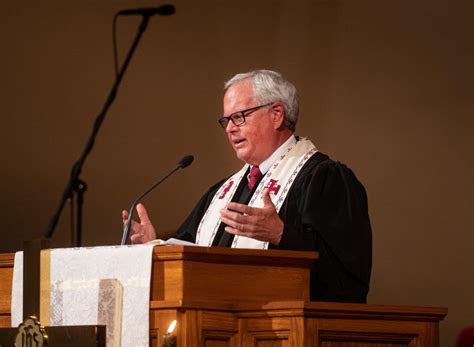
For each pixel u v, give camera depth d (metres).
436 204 19.12
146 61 20.17
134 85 20.09
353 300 11.40
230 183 13.90
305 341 9.17
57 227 19.38
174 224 19.88
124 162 19.88
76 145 19.77
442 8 19.48
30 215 19.38
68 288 9.65
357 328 9.52
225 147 20.16
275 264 9.76
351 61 19.83
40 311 9.35
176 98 20.22
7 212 19.28
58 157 19.66
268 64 20.20
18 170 19.45
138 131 20.02
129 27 20.17
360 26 19.84
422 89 19.48
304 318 9.20
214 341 9.33
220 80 20.30
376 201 19.36
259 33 20.27
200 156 20.12
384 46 19.73
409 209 19.23
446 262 18.95
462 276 18.84
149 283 9.27
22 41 19.73
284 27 20.16
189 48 20.34
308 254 9.88
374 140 19.58
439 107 19.34
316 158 13.04
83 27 20.02
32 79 19.72
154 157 20.02
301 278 9.89
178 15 20.36
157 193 19.91
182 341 9.08
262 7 20.28
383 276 19.09
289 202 12.48
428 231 19.09
